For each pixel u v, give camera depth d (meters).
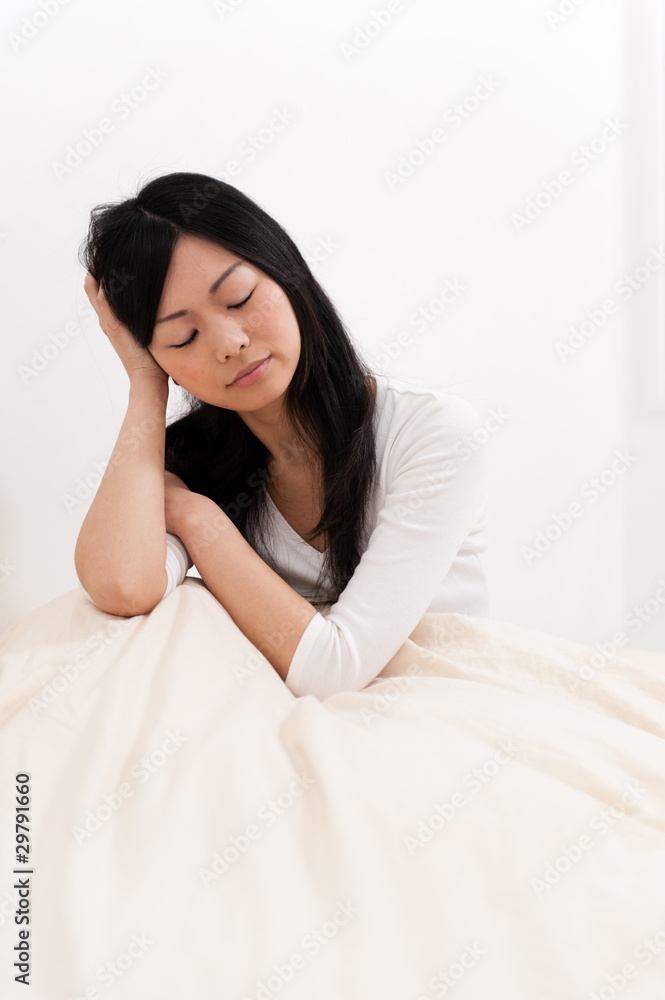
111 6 1.59
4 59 1.55
